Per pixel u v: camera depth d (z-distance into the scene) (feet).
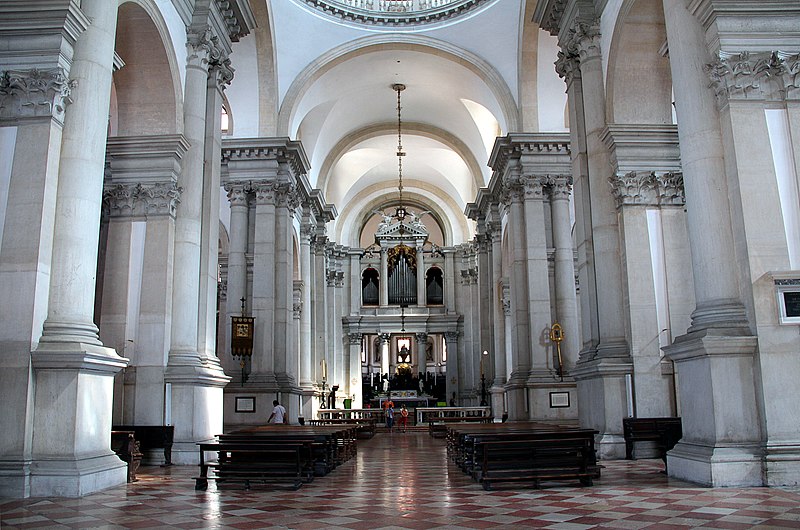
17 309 24.22
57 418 23.88
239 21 43.83
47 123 25.55
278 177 67.36
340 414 87.30
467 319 115.55
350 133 95.66
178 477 29.68
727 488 22.86
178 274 37.19
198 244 38.29
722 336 24.09
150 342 35.81
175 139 36.96
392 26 71.97
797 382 23.73
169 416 35.29
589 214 40.27
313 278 88.94
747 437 23.72
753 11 26.20
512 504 21.22
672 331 36.35
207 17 39.68
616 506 20.24
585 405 39.50
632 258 37.04
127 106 37.76
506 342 76.28
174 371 35.50
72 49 26.68
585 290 40.14
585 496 22.49
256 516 19.53
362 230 128.77
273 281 65.10
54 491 23.21
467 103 84.17
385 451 48.03
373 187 120.78
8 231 24.79
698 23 27.37
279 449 26.91
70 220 25.75
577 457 26.91
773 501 20.01
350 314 118.93
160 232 36.86
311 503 22.15
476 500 22.31
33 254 24.61
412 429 85.25
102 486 24.99
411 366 125.80
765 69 25.89
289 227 68.39
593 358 38.32
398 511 20.27
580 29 40.34
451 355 116.37
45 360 23.84
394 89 84.99
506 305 76.33
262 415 61.41
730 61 25.98
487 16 69.05
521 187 65.87
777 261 24.71
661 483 24.94
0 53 25.62
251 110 67.41
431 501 22.27
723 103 26.27
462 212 119.65
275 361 65.00
